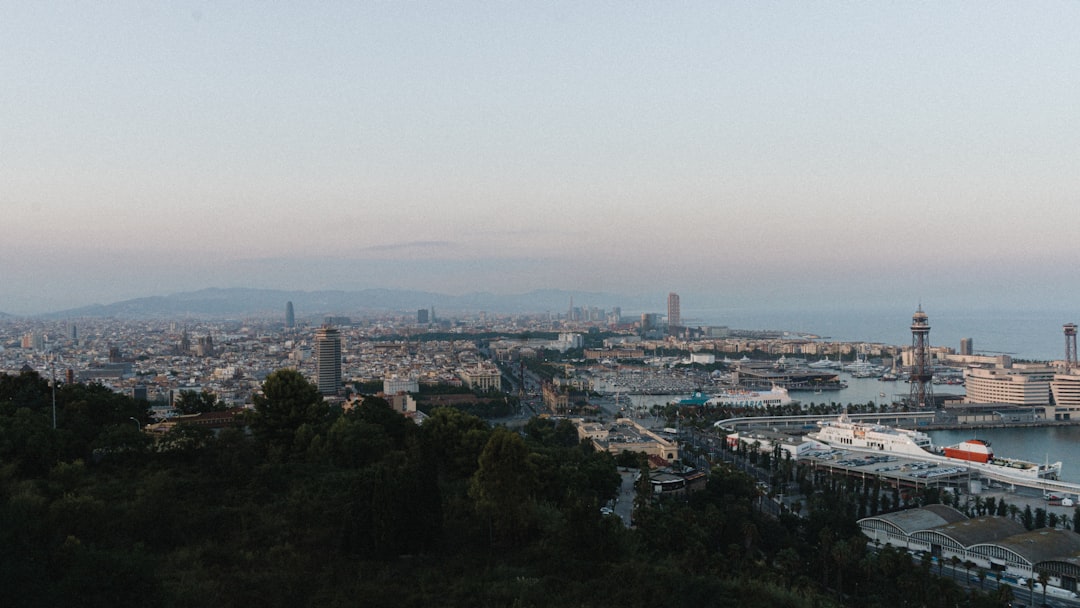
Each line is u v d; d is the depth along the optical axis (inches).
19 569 5585.6
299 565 7588.6
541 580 7765.8
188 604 6456.7
